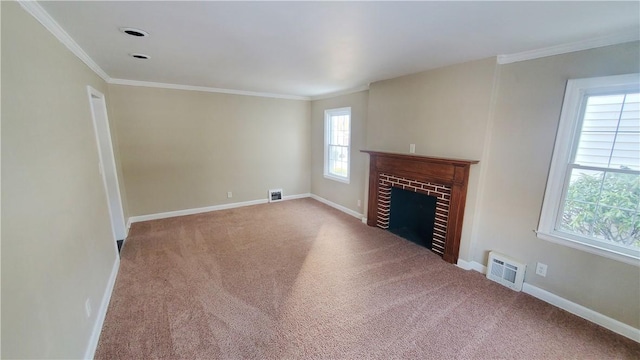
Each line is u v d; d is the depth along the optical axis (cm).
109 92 381
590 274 216
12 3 124
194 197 479
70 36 196
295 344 191
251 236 382
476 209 282
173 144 444
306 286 262
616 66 193
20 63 129
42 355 124
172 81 400
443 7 151
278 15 163
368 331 204
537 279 247
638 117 190
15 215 112
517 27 180
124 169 413
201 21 173
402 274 284
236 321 213
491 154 268
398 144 361
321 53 246
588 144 214
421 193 337
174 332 201
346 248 345
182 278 274
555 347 190
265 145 537
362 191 454
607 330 207
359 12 157
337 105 494
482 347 190
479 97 266
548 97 227
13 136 117
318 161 568
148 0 143
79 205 195
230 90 478
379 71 319
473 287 261
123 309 226
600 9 151
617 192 203
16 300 108
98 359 177
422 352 185
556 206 232
